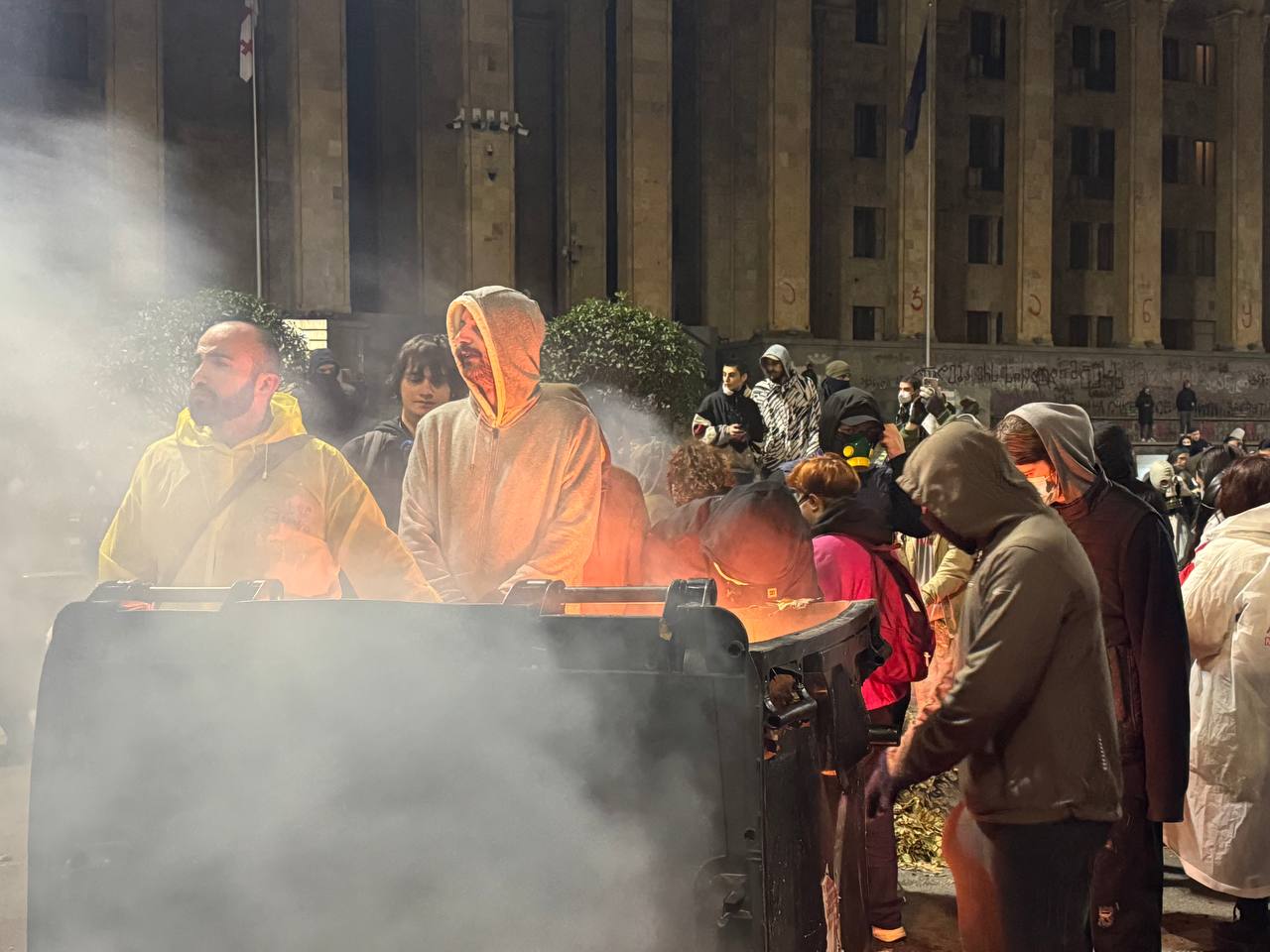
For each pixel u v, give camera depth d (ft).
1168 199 167.43
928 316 126.11
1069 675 9.30
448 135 131.34
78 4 116.67
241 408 9.84
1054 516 9.55
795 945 5.92
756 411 31.71
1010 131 155.02
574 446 10.47
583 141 139.44
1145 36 159.43
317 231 116.47
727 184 144.56
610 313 91.50
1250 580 14.46
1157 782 11.68
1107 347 160.35
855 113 152.15
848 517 14.06
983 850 9.84
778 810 5.74
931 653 14.33
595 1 139.54
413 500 10.85
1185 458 67.05
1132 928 11.95
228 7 125.59
